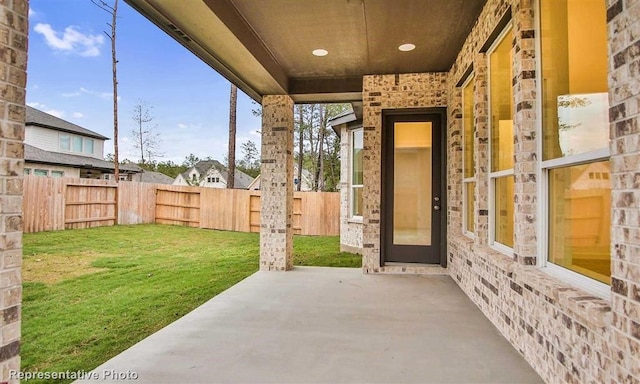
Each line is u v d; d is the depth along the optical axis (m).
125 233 10.50
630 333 1.51
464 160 4.89
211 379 2.35
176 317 3.83
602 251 1.97
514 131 2.82
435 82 5.59
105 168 18.58
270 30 4.25
